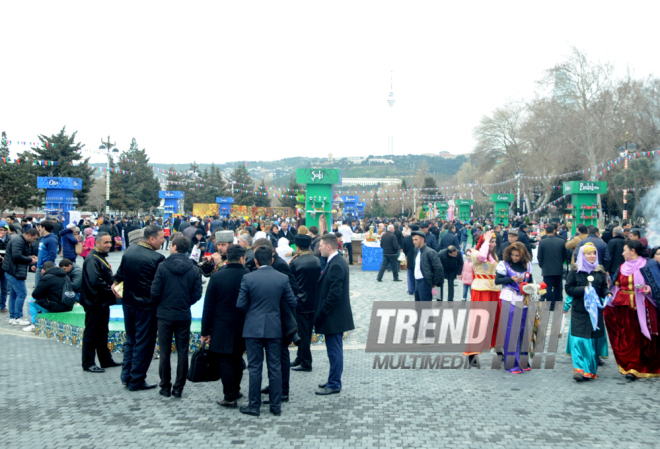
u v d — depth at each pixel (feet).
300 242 24.85
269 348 18.95
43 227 35.01
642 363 23.71
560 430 17.24
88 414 18.60
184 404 19.89
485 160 221.66
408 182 458.50
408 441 16.28
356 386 22.18
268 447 15.80
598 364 25.58
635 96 139.85
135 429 17.22
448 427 17.47
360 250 77.36
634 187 107.04
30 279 53.21
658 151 102.63
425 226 45.55
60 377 23.04
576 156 152.97
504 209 152.15
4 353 26.86
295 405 19.77
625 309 23.71
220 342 19.29
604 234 47.19
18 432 16.84
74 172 152.66
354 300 43.47
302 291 24.41
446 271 39.47
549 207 187.93
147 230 22.17
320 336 30.35
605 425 17.71
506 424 17.76
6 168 125.49
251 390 18.72
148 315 21.36
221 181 247.50
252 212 170.60
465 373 24.26
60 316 30.83
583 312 23.13
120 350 27.68
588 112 142.51
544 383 22.71
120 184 189.16
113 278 23.77
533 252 72.59
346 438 16.51
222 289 19.44
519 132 191.21
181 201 136.77
